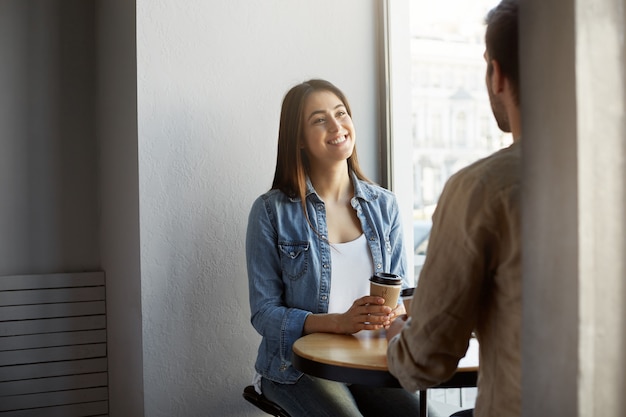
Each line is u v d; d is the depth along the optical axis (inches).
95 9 126.8
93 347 122.9
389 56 111.7
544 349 33.9
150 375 95.8
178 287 97.7
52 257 124.9
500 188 41.0
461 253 42.0
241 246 102.3
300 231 86.5
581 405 31.4
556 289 33.1
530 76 34.9
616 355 31.9
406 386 47.5
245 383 102.7
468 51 99.6
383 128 112.4
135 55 95.5
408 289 70.5
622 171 32.1
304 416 77.2
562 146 32.6
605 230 31.9
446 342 43.7
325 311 85.4
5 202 122.1
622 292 32.0
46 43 124.6
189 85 98.4
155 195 96.1
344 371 59.9
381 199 91.6
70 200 126.1
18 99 123.0
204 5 99.4
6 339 118.5
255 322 84.4
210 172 99.9
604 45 32.0
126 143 101.9
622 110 32.2
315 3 107.8
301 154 89.5
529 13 34.9
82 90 127.0
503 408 41.1
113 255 114.5
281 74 105.2
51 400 120.6
